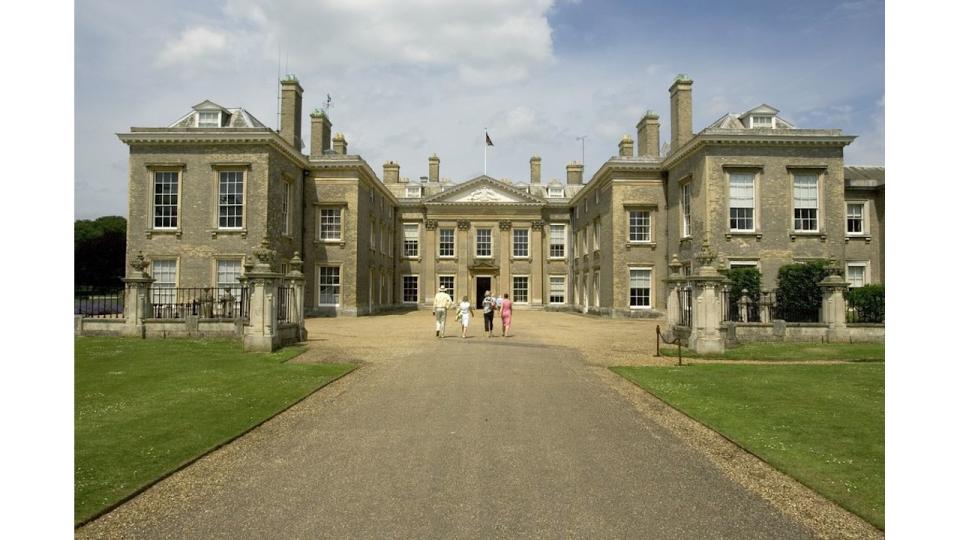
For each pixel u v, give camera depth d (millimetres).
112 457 6449
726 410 8781
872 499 5363
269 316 15039
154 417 8180
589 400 9602
